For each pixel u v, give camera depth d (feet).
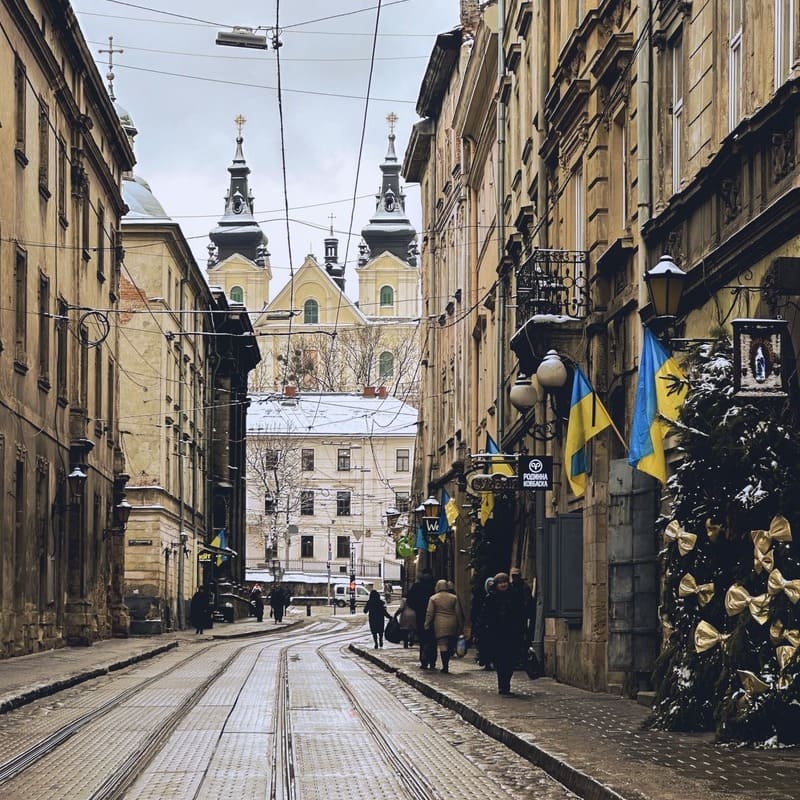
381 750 50.39
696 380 48.11
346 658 128.57
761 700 44.04
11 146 106.11
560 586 79.97
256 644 163.94
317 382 455.63
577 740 47.44
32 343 114.73
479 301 140.56
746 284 53.16
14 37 106.52
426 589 117.19
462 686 78.38
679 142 66.44
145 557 194.08
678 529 48.37
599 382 77.97
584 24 81.92
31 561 114.01
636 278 71.72
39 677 81.71
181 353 214.48
